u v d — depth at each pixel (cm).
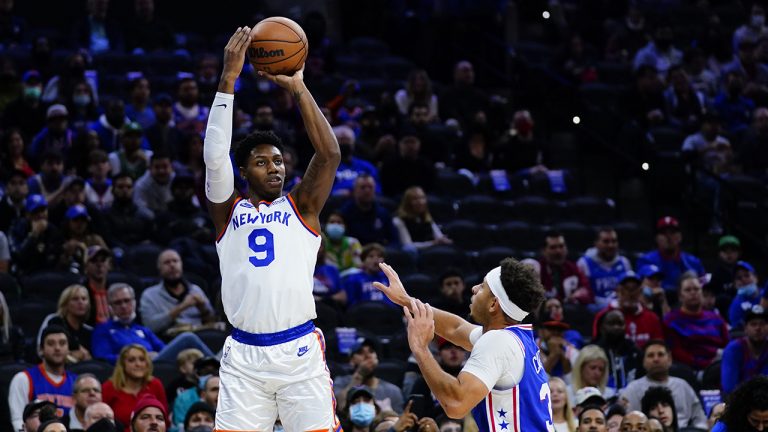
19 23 4847
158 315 2927
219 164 1457
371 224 3569
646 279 3328
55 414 2203
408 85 4509
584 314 3275
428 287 3297
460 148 4288
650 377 2722
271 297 1448
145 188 3559
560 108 4825
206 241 3375
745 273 3447
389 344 3033
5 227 3291
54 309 2948
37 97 3975
